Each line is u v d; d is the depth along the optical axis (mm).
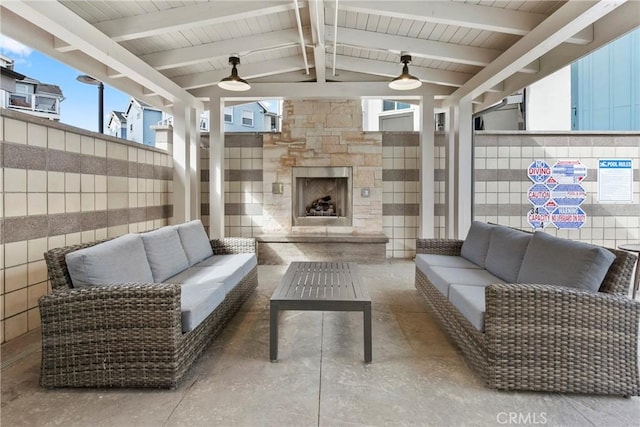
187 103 4484
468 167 4391
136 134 9422
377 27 3463
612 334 1746
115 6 2770
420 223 4859
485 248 3029
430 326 2678
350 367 2049
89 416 1599
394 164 5328
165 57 3654
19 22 2660
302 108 5184
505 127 6191
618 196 5188
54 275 1926
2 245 2295
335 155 5188
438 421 1564
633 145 5152
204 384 1869
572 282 1928
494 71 3490
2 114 2270
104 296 1812
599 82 6090
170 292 1808
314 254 4957
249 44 3580
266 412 1626
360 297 2184
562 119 5879
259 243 4969
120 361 1814
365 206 5199
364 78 4625
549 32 2627
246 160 5395
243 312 3004
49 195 2682
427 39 3561
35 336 2432
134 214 3977
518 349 1786
